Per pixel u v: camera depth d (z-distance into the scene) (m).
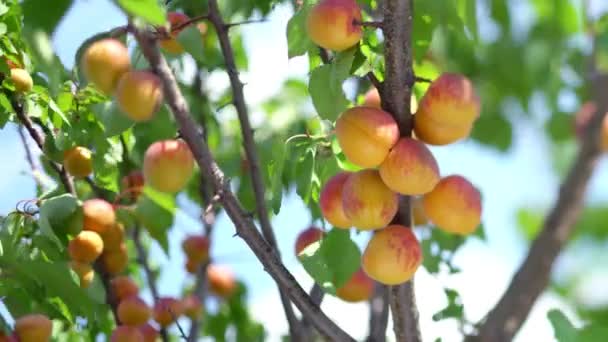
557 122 2.33
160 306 2.47
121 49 2.10
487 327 1.98
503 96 2.40
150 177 2.14
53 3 1.96
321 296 2.37
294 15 2.20
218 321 2.73
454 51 2.42
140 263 2.54
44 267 2.18
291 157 2.34
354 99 2.40
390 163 2.04
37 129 2.40
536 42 2.40
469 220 2.07
